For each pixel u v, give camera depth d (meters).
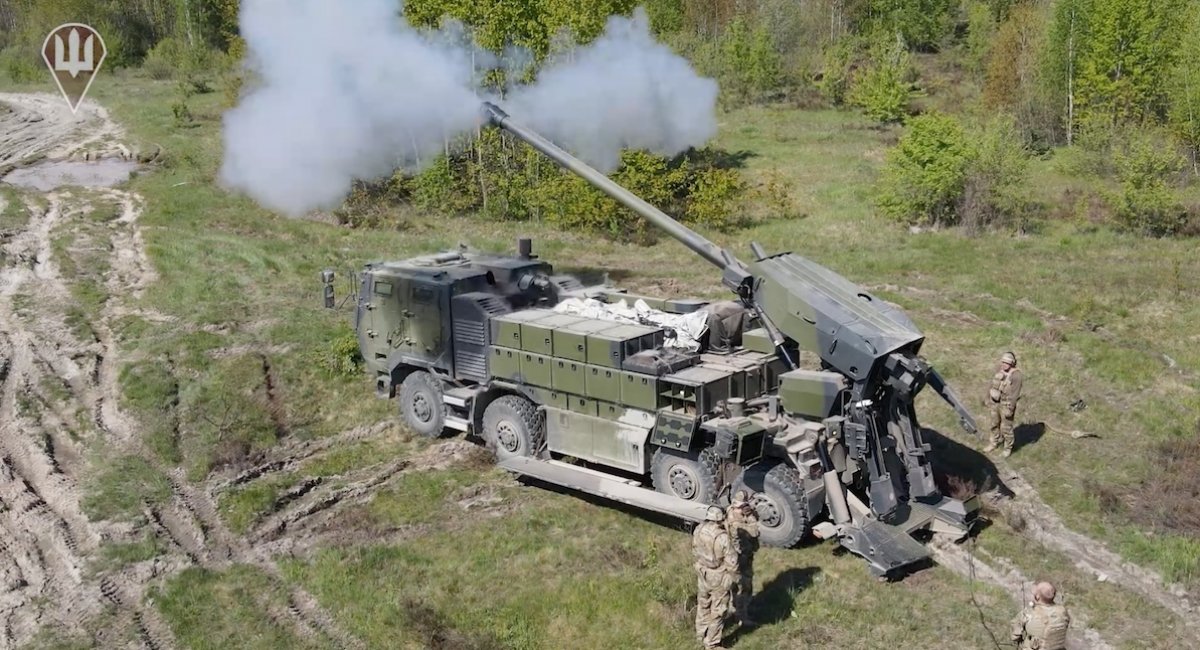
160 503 12.36
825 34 59.16
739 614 9.58
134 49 56.62
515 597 10.06
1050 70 37.59
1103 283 20.86
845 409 10.59
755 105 48.81
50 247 22.86
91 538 11.50
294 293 20.23
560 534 11.38
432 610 9.81
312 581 10.49
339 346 16.27
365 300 14.53
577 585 10.23
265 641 9.45
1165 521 11.47
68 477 13.00
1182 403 14.97
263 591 10.39
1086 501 11.94
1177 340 17.77
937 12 57.03
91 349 17.23
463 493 12.46
